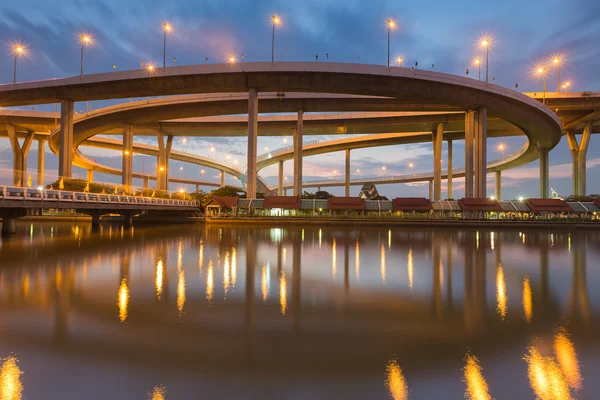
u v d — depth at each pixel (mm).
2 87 56344
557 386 6621
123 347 8133
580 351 8180
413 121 75500
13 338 8594
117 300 12008
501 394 6348
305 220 51094
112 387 6445
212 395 6223
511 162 106438
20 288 13594
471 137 63844
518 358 7797
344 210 57812
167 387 6469
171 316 10367
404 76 54625
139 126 81938
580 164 80938
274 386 6531
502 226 48750
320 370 7164
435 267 19000
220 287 14102
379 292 13539
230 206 57219
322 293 13312
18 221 54781
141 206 42438
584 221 50531
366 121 77000
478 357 7828
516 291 13891
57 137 77625
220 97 64312
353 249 26062
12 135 84500
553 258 22516
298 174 68812
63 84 55469
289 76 55156
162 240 31109
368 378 6859
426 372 7133
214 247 26656
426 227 48656
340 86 56594
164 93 57844
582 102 69625
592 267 19359
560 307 11766
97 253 23000
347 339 8789
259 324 9789
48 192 28766
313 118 78812
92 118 69625
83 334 8891
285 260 20906
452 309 11422
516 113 61750
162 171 84188
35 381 6633
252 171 58344
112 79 54625
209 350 8031
